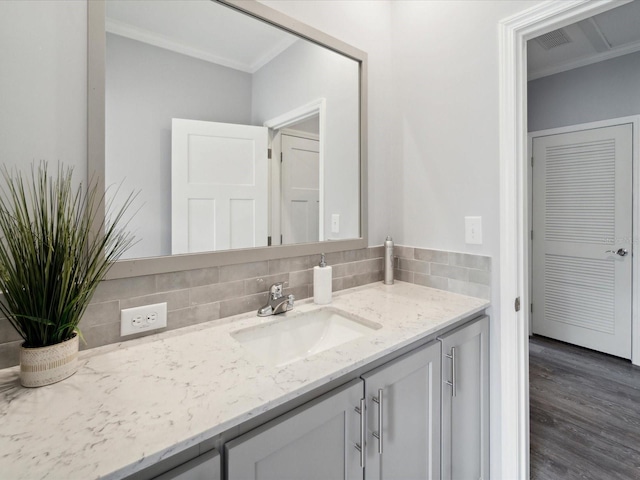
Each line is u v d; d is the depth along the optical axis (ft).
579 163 9.52
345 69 5.08
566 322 9.96
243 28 3.99
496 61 4.39
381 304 4.36
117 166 3.13
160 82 3.40
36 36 2.72
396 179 5.71
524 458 4.38
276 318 3.83
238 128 3.98
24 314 2.27
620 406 6.77
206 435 1.86
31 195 2.71
